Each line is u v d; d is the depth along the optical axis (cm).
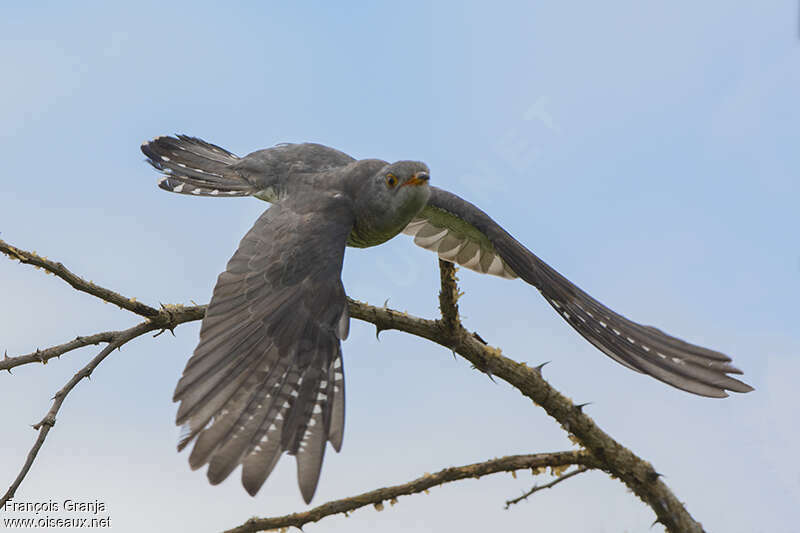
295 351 765
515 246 999
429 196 985
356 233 974
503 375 841
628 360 887
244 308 783
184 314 824
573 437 837
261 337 764
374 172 956
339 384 759
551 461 829
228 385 721
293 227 877
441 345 848
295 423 712
